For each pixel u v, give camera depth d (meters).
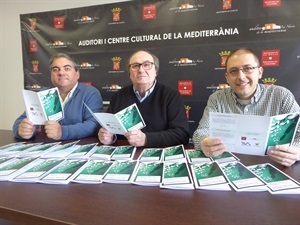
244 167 0.76
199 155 0.91
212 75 1.96
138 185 0.67
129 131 1.09
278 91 1.20
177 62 2.04
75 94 1.66
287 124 0.79
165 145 1.17
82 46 2.33
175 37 2.02
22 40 2.53
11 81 2.77
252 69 1.11
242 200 0.56
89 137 1.37
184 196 0.59
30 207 0.55
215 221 0.48
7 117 2.86
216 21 1.90
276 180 0.66
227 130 0.85
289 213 0.50
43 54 2.47
